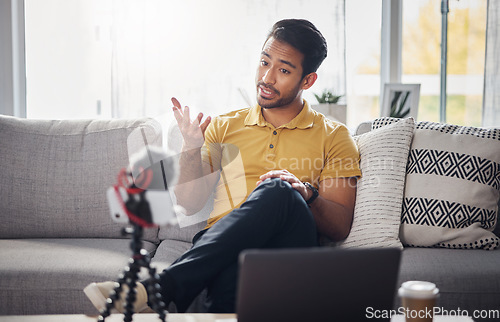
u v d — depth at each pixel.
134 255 1.18
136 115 2.90
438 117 2.99
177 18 2.91
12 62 2.95
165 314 1.21
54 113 3.03
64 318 1.36
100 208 2.24
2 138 2.29
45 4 2.98
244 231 1.67
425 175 2.04
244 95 2.84
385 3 2.97
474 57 2.92
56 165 2.27
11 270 1.79
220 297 1.65
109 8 2.97
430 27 2.96
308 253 1.05
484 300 1.73
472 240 1.96
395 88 2.79
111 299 1.20
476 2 2.90
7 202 2.23
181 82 2.93
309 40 2.12
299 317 1.07
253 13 2.91
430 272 1.75
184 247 2.11
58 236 2.25
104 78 3.00
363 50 2.99
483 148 2.04
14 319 1.35
